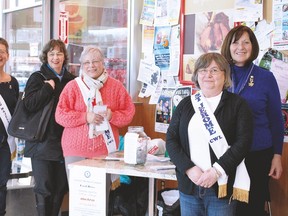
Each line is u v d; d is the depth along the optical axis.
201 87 2.35
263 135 2.64
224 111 2.28
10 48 5.26
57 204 3.41
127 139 2.71
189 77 3.84
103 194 2.61
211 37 3.63
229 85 2.36
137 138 2.69
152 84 4.22
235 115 2.27
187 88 3.84
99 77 3.10
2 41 3.42
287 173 3.06
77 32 4.63
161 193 3.29
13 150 3.57
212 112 2.29
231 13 3.44
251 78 2.67
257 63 3.23
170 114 4.01
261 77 2.67
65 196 3.85
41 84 3.30
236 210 2.70
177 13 3.94
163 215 3.03
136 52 4.39
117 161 2.83
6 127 3.46
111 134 3.07
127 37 4.43
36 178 3.32
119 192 3.19
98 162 2.79
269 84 2.67
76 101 3.07
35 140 3.25
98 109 2.98
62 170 3.39
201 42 3.72
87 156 3.04
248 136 2.23
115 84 3.17
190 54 3.83
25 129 3.24
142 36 4.35
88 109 3.04
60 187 3.40
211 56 2.32
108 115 3.02
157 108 4.15
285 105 3.07
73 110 3.06
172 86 4.00
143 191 3.16
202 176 2.21
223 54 2.73
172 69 3.99
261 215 2.71
